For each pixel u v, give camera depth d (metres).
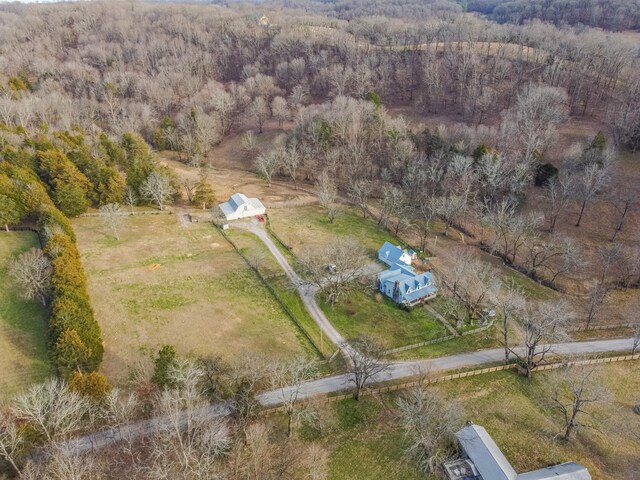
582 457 55.66
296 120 148.25
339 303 82.31
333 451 55.50
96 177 106.94
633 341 75.00
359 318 79.19
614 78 145.12
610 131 125.00
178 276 85.62
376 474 52.88
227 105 166.00
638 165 113.50
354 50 181.88
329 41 197.38
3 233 91.31
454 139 125.19
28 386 60.44
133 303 77.62
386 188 113.81
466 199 103.75
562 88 136.38
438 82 157.75
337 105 137.38
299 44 198.12
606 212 103.62
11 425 50.47
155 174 107.88
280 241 99.88
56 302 66.19
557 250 96.25
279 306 80.06
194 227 103.88
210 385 61.62
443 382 65.56
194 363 65.00
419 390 55.41
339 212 112.62
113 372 64.25
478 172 108.44
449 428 53.97
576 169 109.19
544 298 85.75
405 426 55.81
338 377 66.19
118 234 97.56
